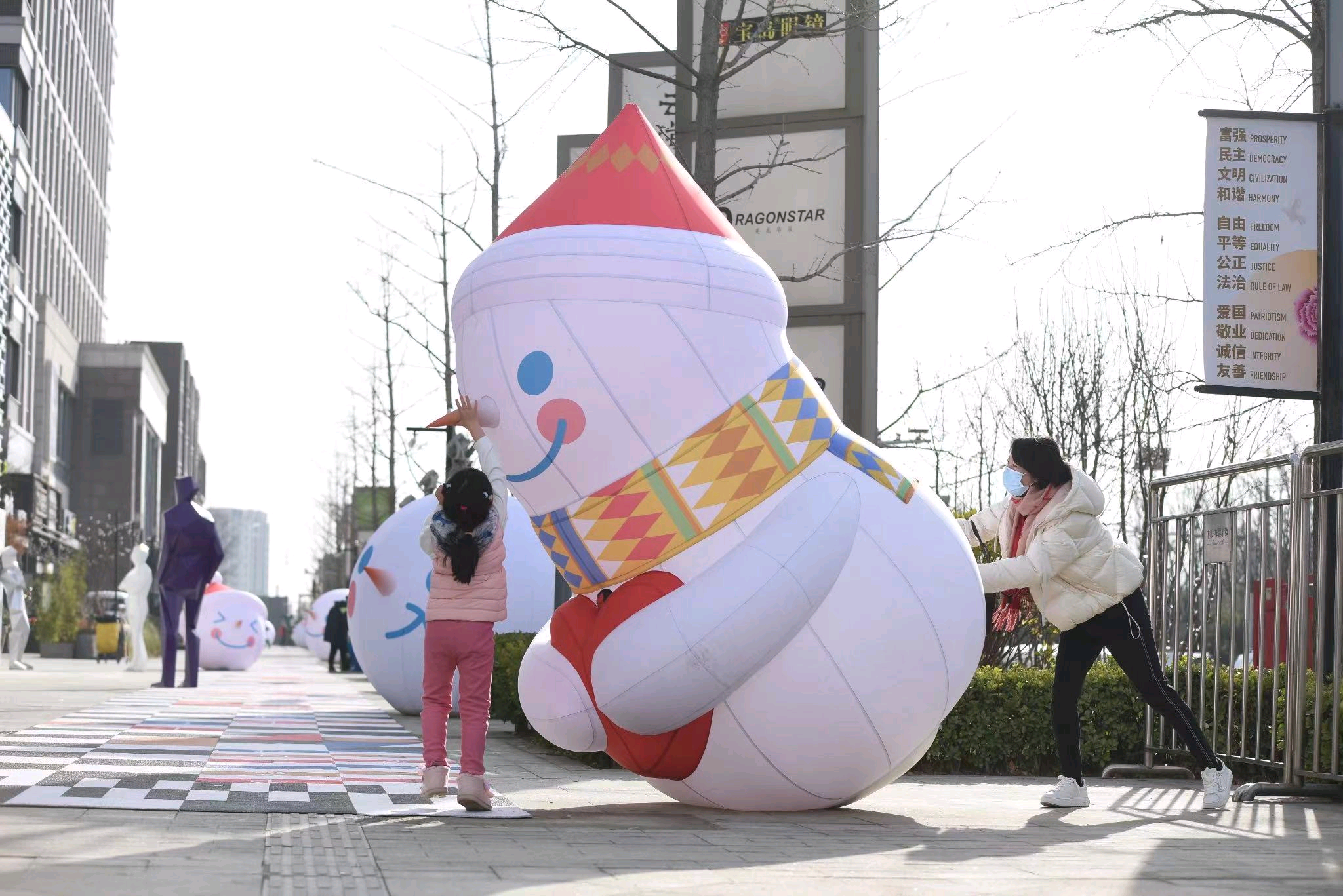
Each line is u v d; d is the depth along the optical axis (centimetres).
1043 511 780
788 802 695
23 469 6669
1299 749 842
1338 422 998
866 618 660
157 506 12338
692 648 631
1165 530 1014
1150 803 812
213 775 820
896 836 631
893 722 675
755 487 668
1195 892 491
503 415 687
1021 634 1234
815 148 1341
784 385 693
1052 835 653
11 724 1195
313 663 4350
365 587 1511
